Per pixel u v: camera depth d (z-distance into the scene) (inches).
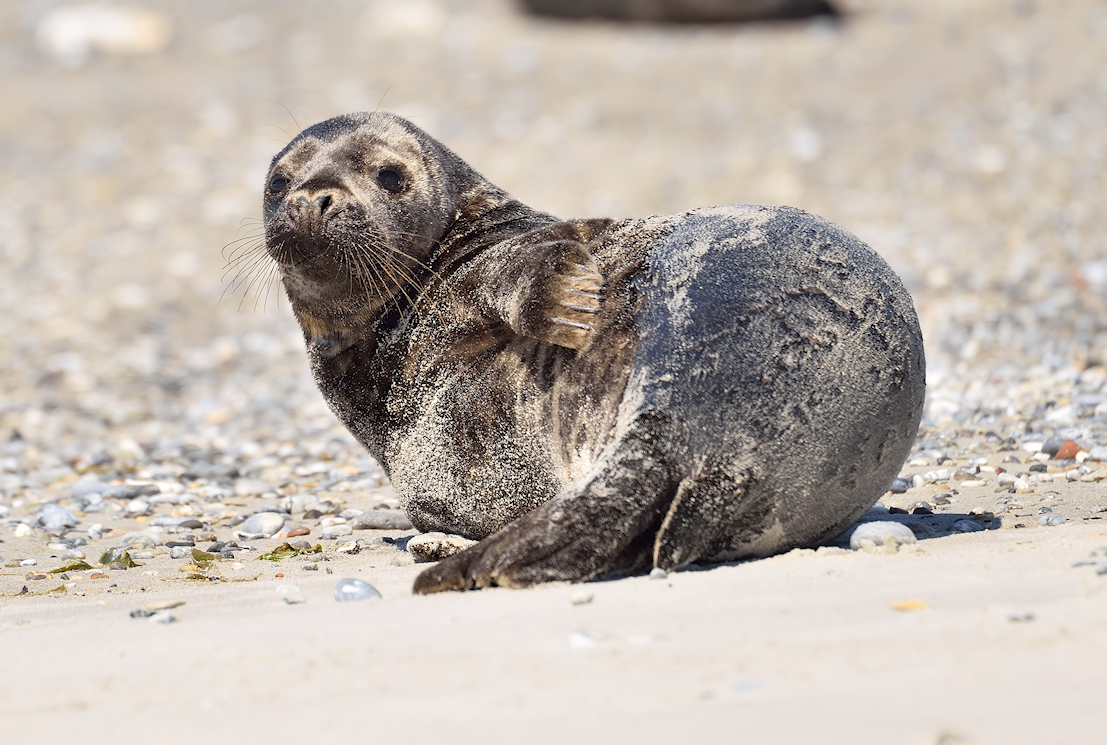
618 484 653.9
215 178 2768.2
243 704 476.7
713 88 3034.0
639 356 674.2
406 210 808.3
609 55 3309.5
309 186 788.6
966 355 1430.9
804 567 633.0
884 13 3415.4
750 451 665.6
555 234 735.7
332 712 458.0
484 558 650.2
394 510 1007.6
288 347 1897.1
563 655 503.5
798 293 678.5
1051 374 1309.1
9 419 1562.5
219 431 1433.3
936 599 546.6
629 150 2699.3
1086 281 1707.7
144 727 461.7
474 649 522.6
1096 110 2541.8
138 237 2488.9
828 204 2287.2
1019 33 3122.5
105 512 1073.5
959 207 2180.1
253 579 775.7
